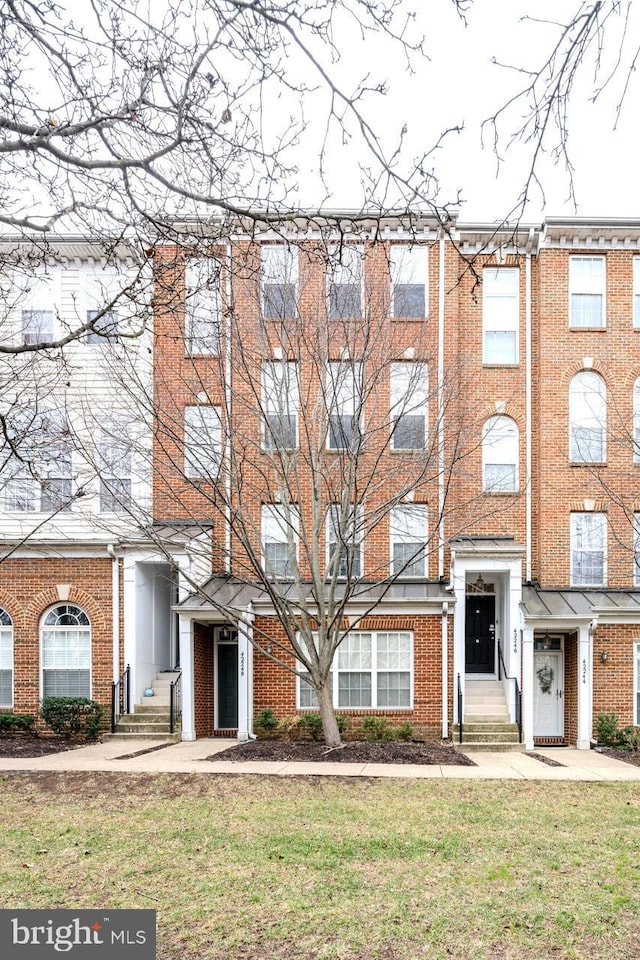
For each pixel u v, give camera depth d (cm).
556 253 1828
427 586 1716
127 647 1667
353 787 1027
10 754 1360
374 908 592
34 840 785
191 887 639
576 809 915
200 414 1368
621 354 1819
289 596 1639
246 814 883
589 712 1605
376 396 1432
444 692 1614
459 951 519
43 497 1623
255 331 1375
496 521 1800
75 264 1697
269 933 547
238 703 1672
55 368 1452
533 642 1728
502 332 1858
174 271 927
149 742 1535
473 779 1087
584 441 1806
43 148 506
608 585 1772
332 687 1641
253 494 1634
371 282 1330
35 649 1678
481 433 1709
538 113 441
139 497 1484
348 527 1473
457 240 1750
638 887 639
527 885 643
